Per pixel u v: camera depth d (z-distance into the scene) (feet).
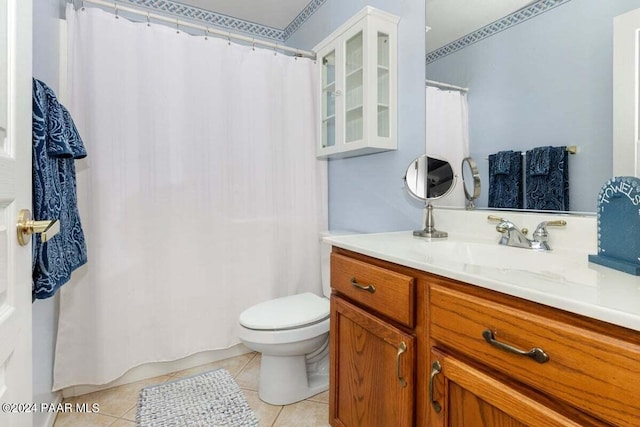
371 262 3.56
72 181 4.23
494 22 4.02
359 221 6.34
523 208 3.76
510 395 2.14
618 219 2.51
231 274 6.33
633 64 2.90
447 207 4.65
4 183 2.04
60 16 5.14
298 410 4.98
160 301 5.77
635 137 2.89
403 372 3.02
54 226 2.42
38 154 3.12
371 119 5.14
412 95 5.11
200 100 6.03
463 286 2.52
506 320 2.16
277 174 6.75
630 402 1.59
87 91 5.19
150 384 5.64
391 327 3.19
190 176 5.97
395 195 5.48
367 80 5.12
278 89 6.73
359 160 6.33
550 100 3.51
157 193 5.71
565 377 1.85
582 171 3.26
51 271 3.32
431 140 4.79
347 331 3.88
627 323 1.60
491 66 4.06
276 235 6.74
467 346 2.43
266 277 6.62
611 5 3.04
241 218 6.41
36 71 4.01
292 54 8.34
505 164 3.93
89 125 5.20
